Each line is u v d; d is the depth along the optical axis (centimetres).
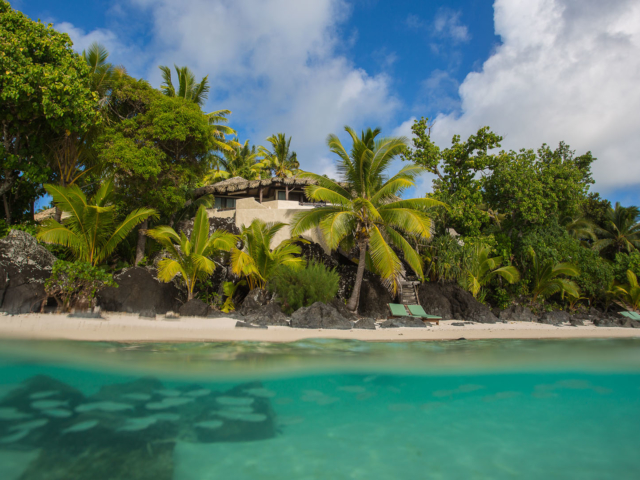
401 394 643
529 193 2339
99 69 1922
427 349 1023
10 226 1531
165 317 1334
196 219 1563
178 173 1997
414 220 1572
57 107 1395
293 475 388
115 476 364
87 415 497
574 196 2528
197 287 1638
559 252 2220
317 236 2047
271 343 1006
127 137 1864
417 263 1673
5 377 627
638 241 3356
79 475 362
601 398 648
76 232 1491
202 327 1186
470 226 2167
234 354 853
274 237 2048
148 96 1928
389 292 1870
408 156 2459
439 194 2164
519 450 461
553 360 923
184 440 449
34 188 1811
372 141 1780
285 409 558
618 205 3488
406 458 434
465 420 546
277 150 4403
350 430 502
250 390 624
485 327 1555
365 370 769
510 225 2541
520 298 2142
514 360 910
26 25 1403
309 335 1157
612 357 976
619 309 2328
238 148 4244
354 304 1673
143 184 1912
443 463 424
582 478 399
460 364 848
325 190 1666
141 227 1992
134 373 677
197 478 372
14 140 1639
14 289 1204
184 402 557
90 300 1266
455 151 2323
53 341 887
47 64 1413
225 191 2606
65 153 1730
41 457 392
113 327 1093
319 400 598
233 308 1598
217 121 3094
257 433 478
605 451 463
